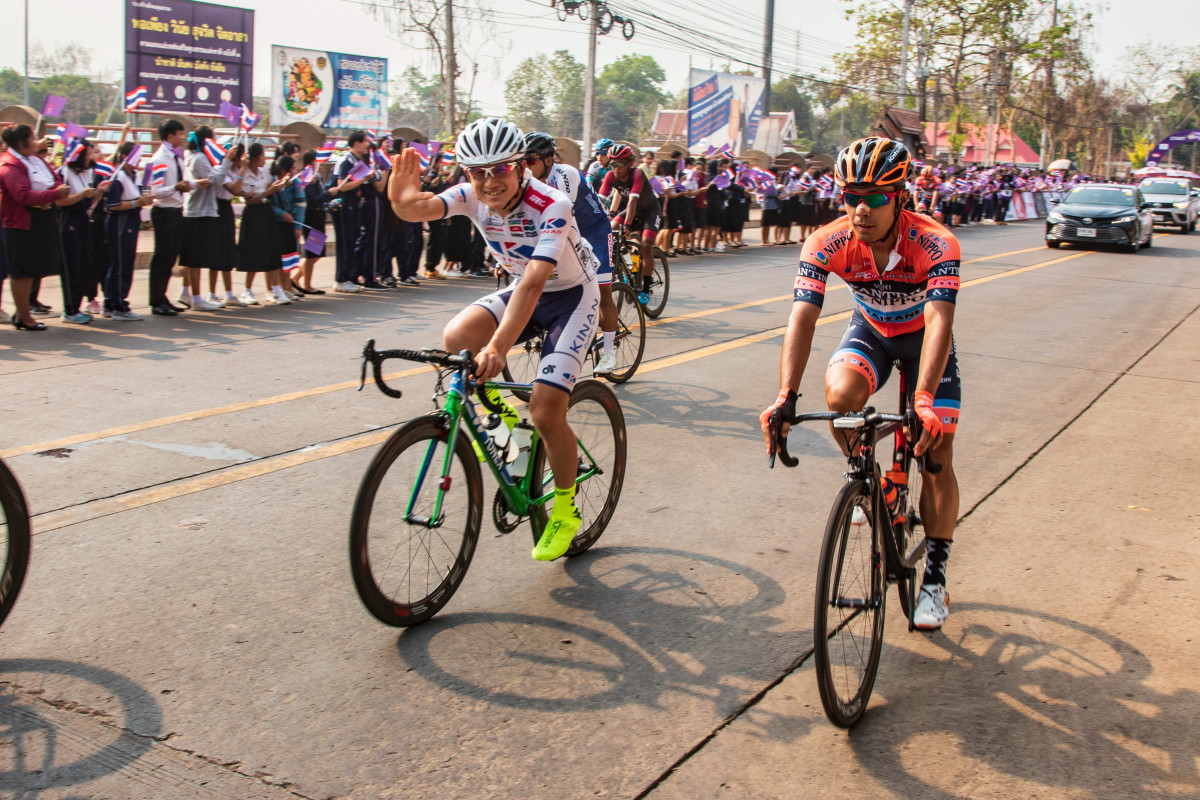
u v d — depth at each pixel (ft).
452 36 74.95
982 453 17.02
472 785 7.72
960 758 8.27
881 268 10.02
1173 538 13.28
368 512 9.46
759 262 48.37
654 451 16.67
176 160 27.27
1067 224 61.31
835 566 8.27
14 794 7.41
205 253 28.58
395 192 10.71
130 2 63.93
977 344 27.55
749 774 7.98
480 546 12.52
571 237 11.24
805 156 81.66
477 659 9.68
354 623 10.31
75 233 25.58
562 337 11.32
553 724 8.59
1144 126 250.37
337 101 81.30
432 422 10.12
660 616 10.71
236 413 17.89
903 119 93.04
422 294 33.76
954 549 12.75
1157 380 23.40
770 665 9.73
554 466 11.20
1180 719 8.87
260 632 10.02
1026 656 10.03
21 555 9.58
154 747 8.05
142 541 12.13
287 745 8.14
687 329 28.43
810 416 8.79
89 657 9.41
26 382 19.69
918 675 9.64
